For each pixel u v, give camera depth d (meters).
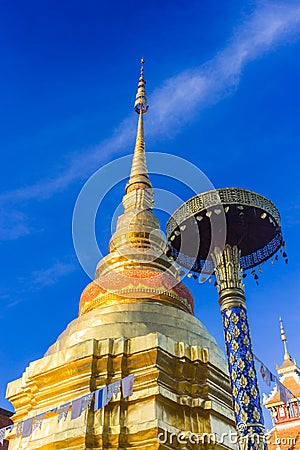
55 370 22.58
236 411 13.09
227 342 14.03
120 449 19.52
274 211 15.10
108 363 21.83
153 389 20.64
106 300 27.19
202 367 22.27
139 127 39.31
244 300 14.69
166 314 25.58
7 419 31.08
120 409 20.58
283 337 31.61
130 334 23.58
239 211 14.81
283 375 29.86
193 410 21.34
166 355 21.64
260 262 16.23
